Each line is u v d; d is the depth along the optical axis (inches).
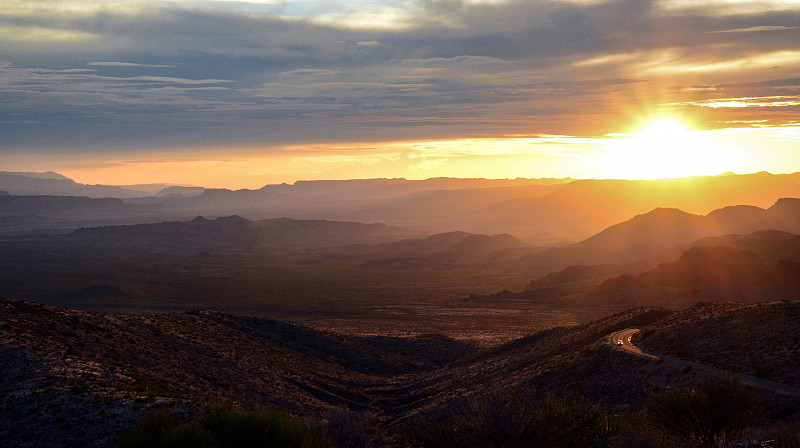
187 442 731.4
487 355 3693.4
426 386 2928.2
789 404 1419.8
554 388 2118.6
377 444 967.0
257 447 730.2
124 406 1353.3
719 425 984.9
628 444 743.1
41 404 1341.0
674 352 2135.8
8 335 1792.6
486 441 727.1
